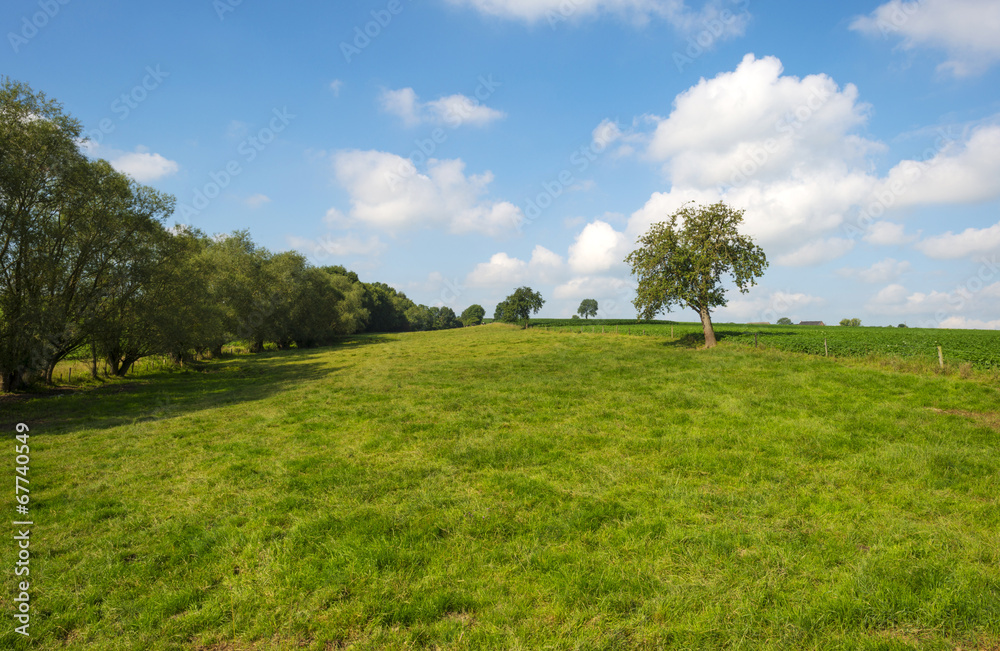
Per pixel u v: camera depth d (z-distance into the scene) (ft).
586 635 15.15
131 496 29.60
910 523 22.16
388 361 122.11
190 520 25.20
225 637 15.89
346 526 23.45
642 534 21.85
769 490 26.68
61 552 22.34
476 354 127.03
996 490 25.68
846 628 15.40
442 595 17.31
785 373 65.21
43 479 33.47
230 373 114.52
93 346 91.45
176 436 46.11
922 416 40.83
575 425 42.80
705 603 16.61
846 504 24.48
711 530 21.88
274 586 18.49
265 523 24.31
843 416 41.34
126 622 16.61
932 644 14.43
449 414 49.80
